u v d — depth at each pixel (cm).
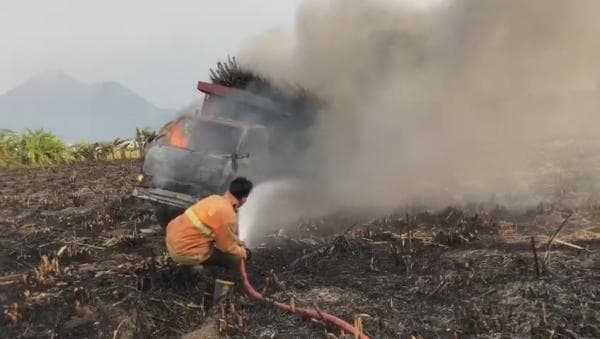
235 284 554
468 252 618
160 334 469
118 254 665
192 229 514
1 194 1164
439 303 499
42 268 569
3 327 459
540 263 559
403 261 596
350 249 645
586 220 726
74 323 471
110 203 991
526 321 452
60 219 870
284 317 482
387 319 470
